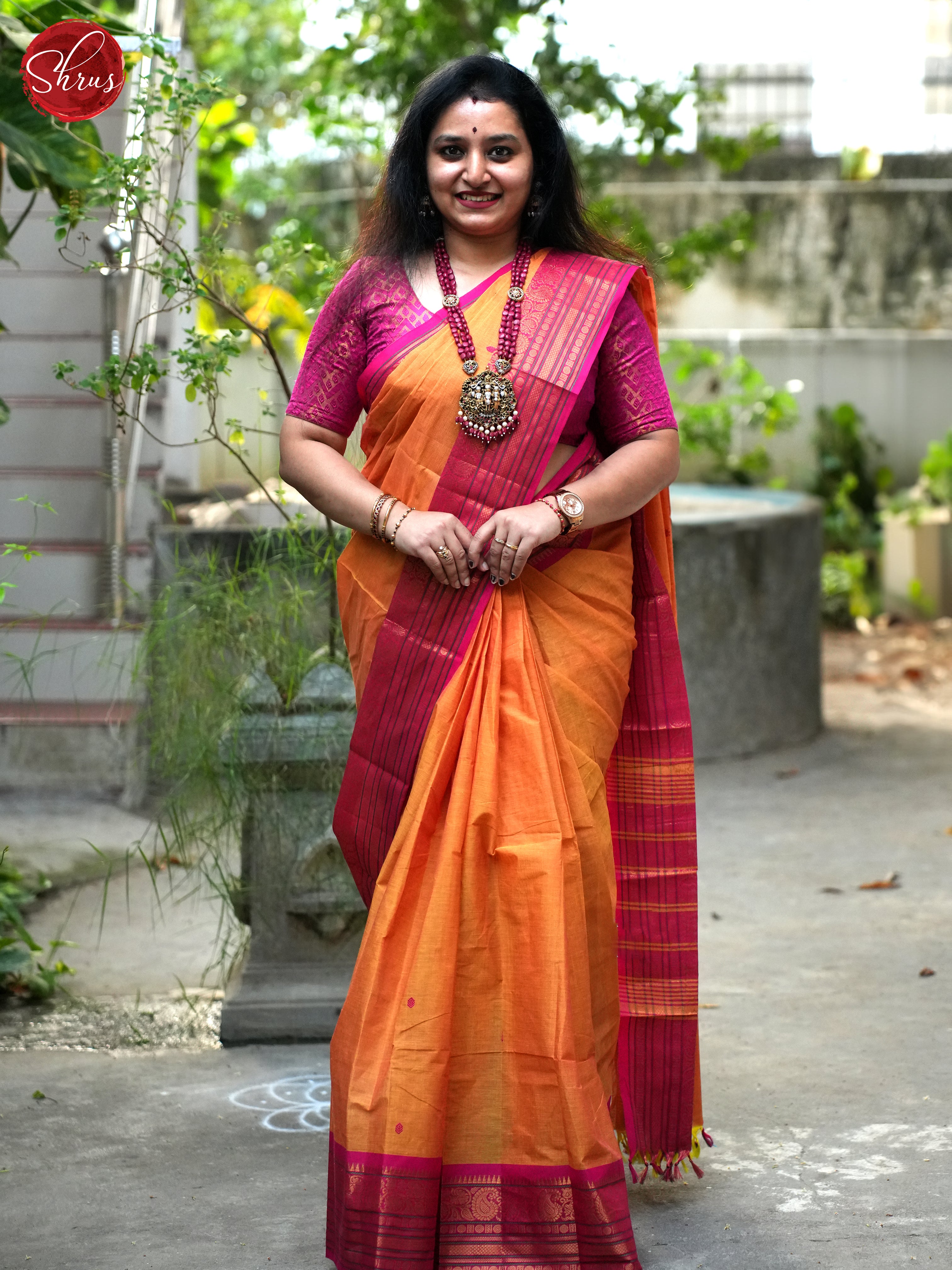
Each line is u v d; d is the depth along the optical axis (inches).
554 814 87.7
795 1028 134.0
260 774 132.7
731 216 360.2
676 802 100.7
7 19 146.2
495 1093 86.8
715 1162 107.3
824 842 200.8
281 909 134.3
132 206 136.3
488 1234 85.8
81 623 211.2
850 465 412.5
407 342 92.4
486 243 95.0
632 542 99.5
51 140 150.8
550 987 85.8
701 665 247.4
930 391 415.8
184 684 137.6
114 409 137.6
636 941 101.7
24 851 183.3
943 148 444.5
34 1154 109.0
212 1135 112.6
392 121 325.4
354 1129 86.0
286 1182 104.7
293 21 427.5
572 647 92.5
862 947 157.4
